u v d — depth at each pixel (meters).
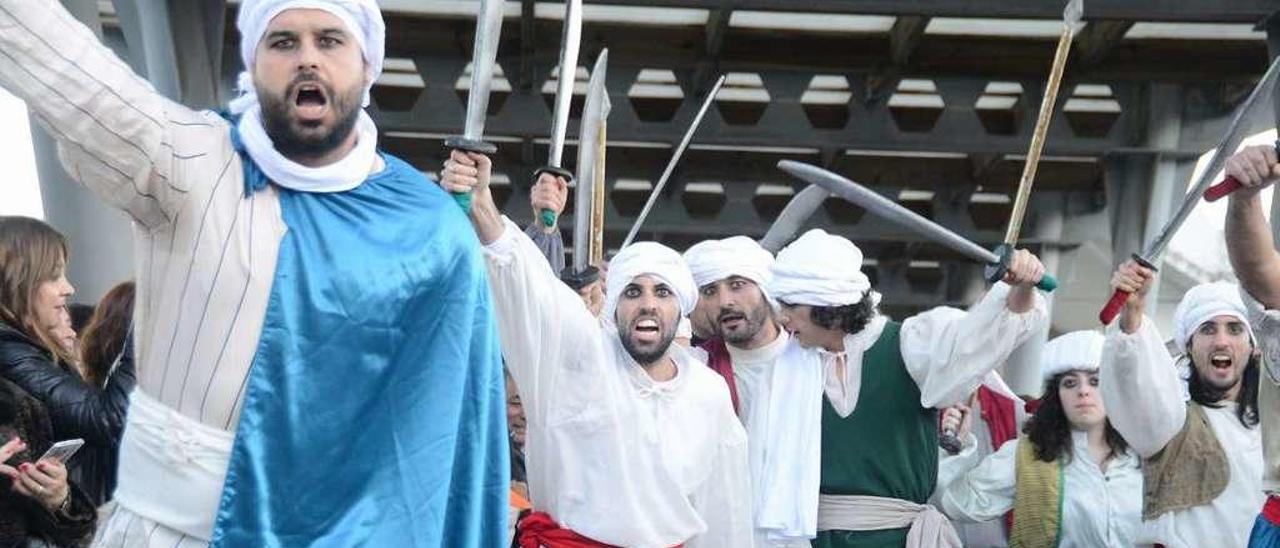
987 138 25.41
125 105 5.44
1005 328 9.24
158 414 5.66
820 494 9.78
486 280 6.06
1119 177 26.23
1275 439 7.94
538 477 8.27
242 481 5.58
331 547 5.63
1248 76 24.41
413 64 24.86
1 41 5.25
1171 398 9.62
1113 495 11.30
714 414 8.87
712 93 10.64
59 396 7.87
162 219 5.63
